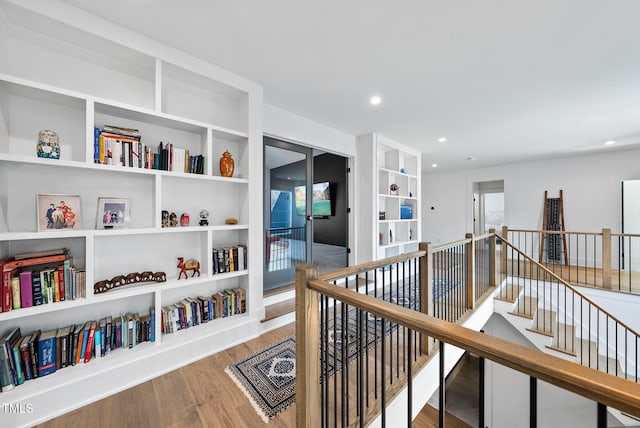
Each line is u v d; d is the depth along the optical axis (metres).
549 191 5.77
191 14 1.60
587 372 0.51
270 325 2.52
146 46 1.82
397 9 1.53
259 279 2.46
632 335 3.77
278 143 3.12
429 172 7.60
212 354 2.09
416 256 1.90
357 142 4.06
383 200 4.50
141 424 1.42
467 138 4.13
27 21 1.53
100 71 1.87
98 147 1.72
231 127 2.55
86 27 1.60
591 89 2.47
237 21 1.66
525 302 4.10
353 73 2.25
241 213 2.50
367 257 3.95
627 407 0.45
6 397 1.35
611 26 1.64
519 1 1.46
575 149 4.82
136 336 1.87
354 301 0.93
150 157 1.95
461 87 2.47
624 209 4.93
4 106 1.53
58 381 1.49
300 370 1.14
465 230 7.04
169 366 1.87
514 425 4.06
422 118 3.27
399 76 2.29
